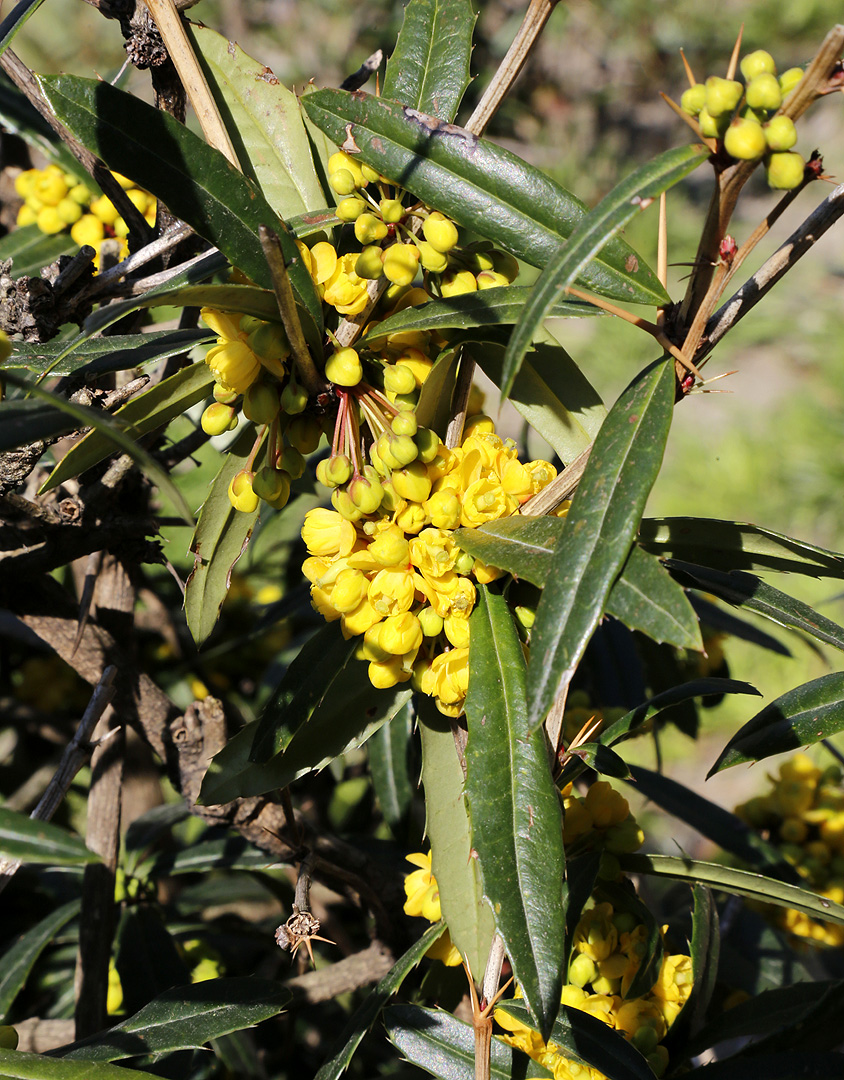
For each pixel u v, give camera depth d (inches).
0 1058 14.4
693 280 13.9
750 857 20.7
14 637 26.8
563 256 13.2
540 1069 16.0
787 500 69.6
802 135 96.3
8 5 21.9
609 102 97.1
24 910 26.2
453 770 15.9
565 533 13.6
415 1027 16.2
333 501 14.9
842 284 86.3
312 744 16.2
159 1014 16.0
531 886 14.0
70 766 16.0
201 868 21.7
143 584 28.0
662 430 13.7
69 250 20.7
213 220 14.3
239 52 16.0
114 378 18.7
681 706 24.2
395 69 15.9
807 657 57.6
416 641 14.8
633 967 16.6
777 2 96.2
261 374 14.8
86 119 14.3
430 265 14.9
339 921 26.4
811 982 17.2
